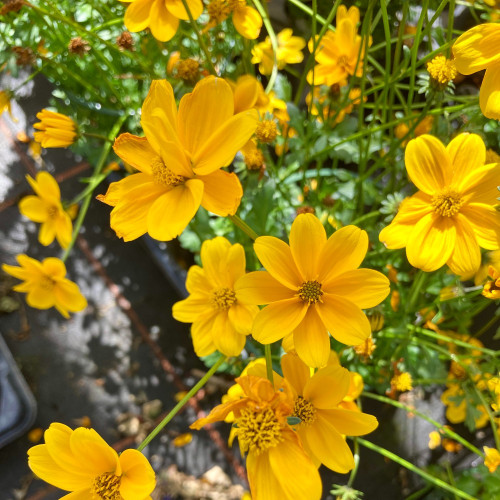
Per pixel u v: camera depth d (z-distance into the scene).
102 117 0.38
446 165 0.16
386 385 0.32
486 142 0.26
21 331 0.46
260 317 0.15
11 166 0.51
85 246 0.48
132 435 0.43
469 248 0.16
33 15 0.32
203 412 0.44
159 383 0.45
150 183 0.16
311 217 0.15
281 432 0.15
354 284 0.16
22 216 0.49
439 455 0.41
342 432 0.17
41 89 0.52
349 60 0.25
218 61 0.31
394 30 0.36
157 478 0.42
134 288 0.47
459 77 0.34
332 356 0.20
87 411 0.44
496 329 0.40
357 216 0.31
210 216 0.38
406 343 0.29
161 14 0.19
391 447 0.41
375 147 0.29
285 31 0.30
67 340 0.46
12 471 0.42
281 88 0.31
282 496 0.15
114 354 0.46
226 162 0.15
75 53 0.30
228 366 0.35
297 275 0.16
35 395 0.44
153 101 0.15
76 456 0.16
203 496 0.42
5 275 0.47
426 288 0.30
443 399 0.32
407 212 0.17
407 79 0.38
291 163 0.30
